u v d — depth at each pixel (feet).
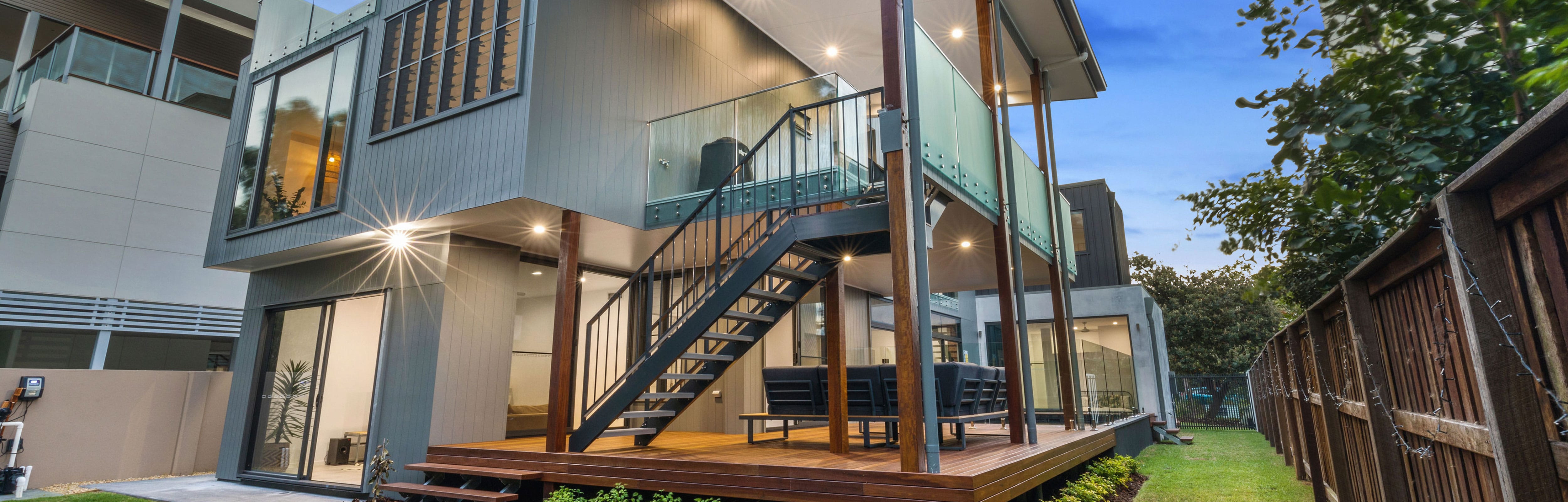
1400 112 7.45
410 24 23.52
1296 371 18.39
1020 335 21.18
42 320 32.22
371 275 24.61
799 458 16.67
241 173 27.71
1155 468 26.91
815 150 21.39
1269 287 12.44
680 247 24.79
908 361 13.82
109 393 28.66
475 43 21.25
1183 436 40.01
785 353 27.73
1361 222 9.69
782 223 18.54
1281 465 27.02
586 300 28.55
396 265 23.91
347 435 28.04
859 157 20.25
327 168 24.45
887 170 14.78
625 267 28.96
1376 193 8.54
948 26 27.37
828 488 14.01
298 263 27.37
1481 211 5.66
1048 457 17.63
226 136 40.47
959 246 25.58
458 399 22.43
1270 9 8.87
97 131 35.35
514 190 18.61
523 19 20.06
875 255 26.48
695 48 25.66
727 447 20.34
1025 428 24.31
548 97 19.61
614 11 22.39
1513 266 5.51
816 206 18.97
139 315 35.42
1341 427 14.56
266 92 27.84
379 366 23.27
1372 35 7.86
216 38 53.16
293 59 27.25
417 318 22.94
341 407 27.91
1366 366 10.66
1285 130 8.17
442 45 22.22
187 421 31.01
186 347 37.55
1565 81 5.05
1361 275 10.36
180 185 38.04
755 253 17.31
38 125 33.45
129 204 35.91
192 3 49.75
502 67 20.24
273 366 27.63
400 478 21.93
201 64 40.22
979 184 20.04
